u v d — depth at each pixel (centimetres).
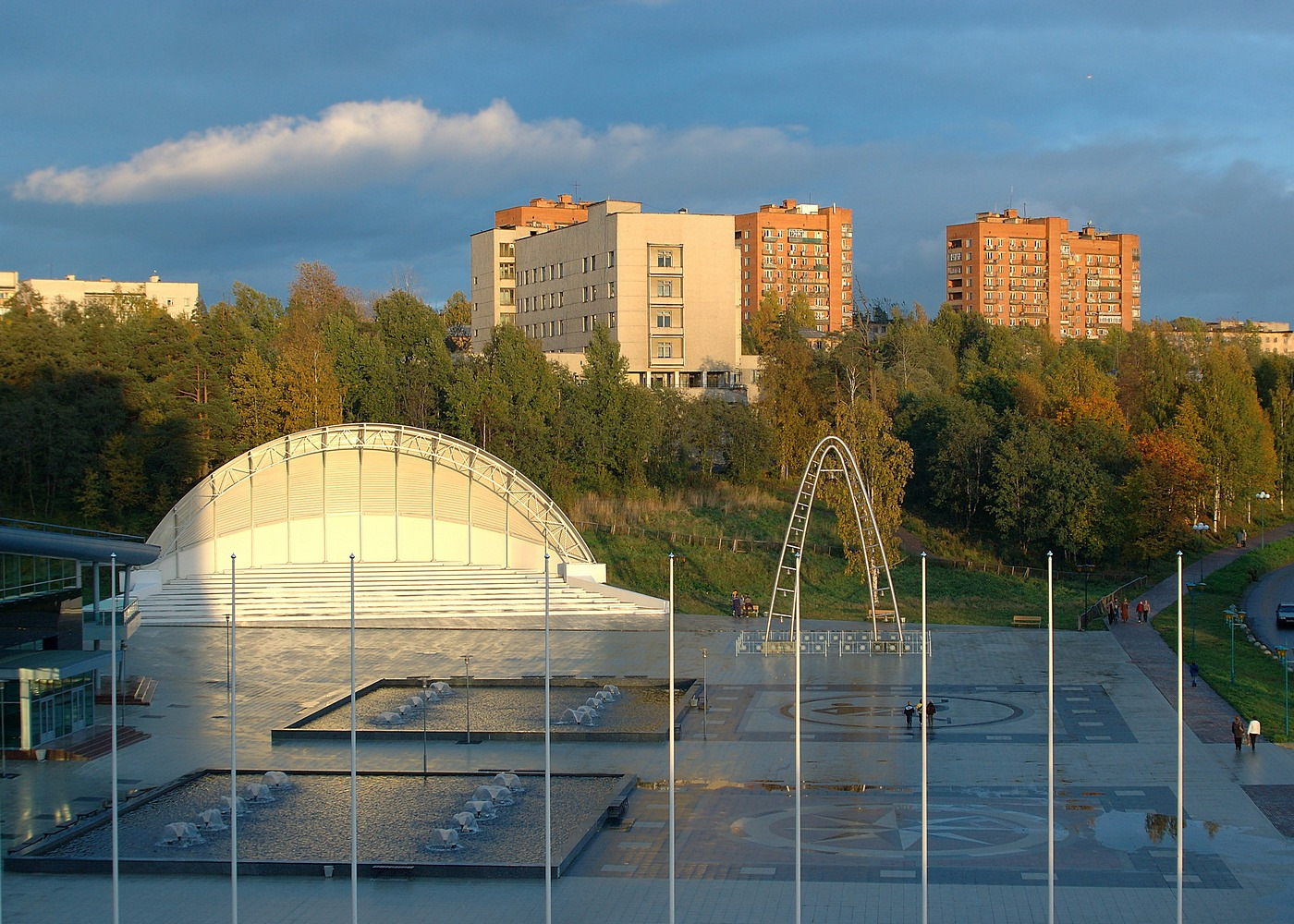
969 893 3628
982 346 19988
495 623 8950
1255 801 4494
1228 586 10488
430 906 3556
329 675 7156
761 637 8381
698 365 15262
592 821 4266
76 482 11419
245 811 4462
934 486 12619
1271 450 13925
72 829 4197
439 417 13412
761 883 3725
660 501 12912
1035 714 5994
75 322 13462
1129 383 15325
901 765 5100
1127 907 3491
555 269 16612
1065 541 11225
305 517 9975
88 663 5669
